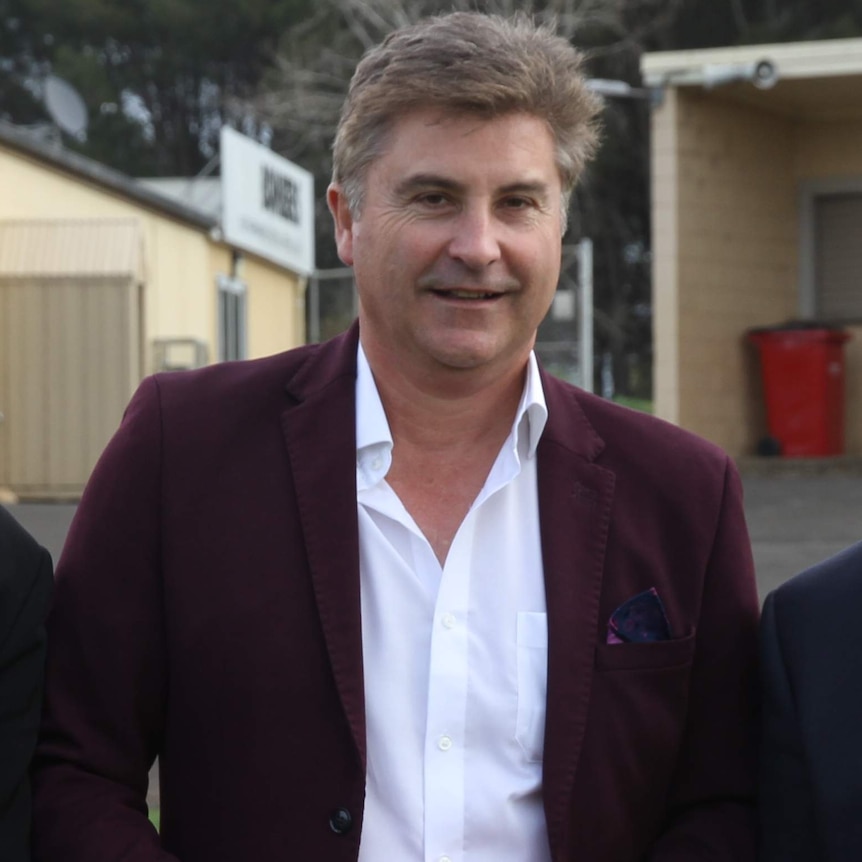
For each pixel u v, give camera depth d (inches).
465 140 95.3
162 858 97.6
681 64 559.2
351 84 100.3
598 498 104.1
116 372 522.9
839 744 98.3
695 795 107.0
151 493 101.9
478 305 97.6
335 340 108.3
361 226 99.5
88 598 101.6
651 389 1279.5
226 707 98.5
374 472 102.3
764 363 586.2
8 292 525.0
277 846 97.3
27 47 1784.0
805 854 100.2
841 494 469.1
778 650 103.8
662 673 102.6
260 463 102.3
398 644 99.8
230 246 743.7
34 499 521.7
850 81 555.5
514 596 101.9
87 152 1589.6
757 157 602.2
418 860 98.2
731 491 107.9
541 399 103.8
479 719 99.2
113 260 526.3
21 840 97.9
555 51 98.1
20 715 98.0
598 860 101.1
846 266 614.5
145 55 1768.0
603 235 1230.3
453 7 107.4
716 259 586.9
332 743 97.3
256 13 1642.5
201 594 99.5
